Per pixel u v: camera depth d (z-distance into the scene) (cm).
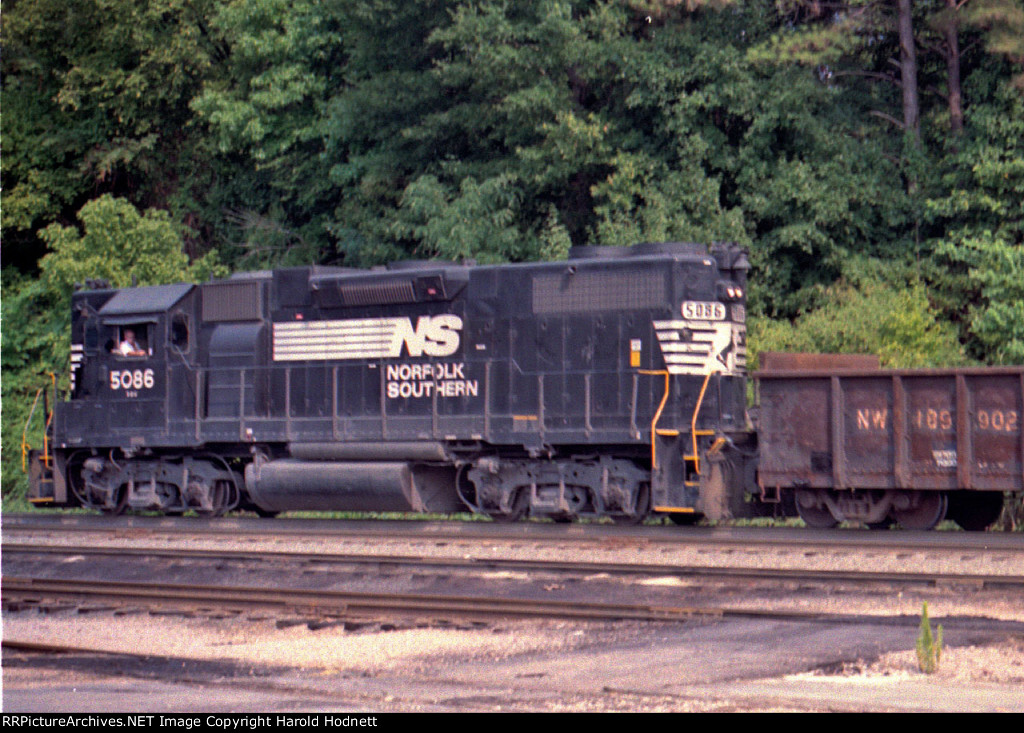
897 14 6206
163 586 2816
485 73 5906
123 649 2255
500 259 5900
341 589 2928
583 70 5966
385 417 4206
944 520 3922
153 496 4647
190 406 4538
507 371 4034
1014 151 5350
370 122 6556
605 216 5838
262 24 7225
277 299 4416
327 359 4316
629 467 3881
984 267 5191
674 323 3803
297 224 7800
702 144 5703
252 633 2381
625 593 2709
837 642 2152
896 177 5800
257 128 7038
